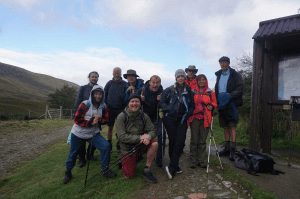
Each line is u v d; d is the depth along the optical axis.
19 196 2.72
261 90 4.08
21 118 20.59
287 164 3.42
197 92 3.43
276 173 2.91
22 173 3.69
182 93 3.18
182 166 3.48
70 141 3.20
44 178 3.32
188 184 2.80
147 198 2.51
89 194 2.63
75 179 3.14
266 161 2.90
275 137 5.53
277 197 2.29
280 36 3.72
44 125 12.38
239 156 3.30
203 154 3.37
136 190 2.72
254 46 4.18
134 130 3.04
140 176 3.14
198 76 3.43
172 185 2.80
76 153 3.13
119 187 2.80
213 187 2.62
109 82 4.39
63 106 42.78
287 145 4.79
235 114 3.55
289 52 3.94
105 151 3.08
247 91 7.07
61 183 3.02
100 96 3.13
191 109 3.18
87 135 3.06
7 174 3.90
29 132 9.62
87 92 3.92
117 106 4.25
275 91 4.04
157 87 3.47
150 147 2.96
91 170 3.48
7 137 8.14
